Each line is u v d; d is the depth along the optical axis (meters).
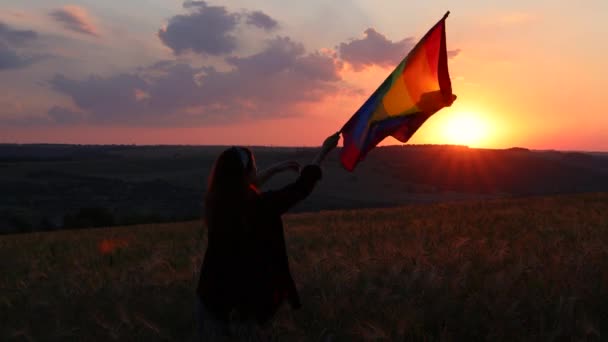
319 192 150.12
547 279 6.26
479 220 14.86
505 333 4.84
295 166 4.89
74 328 5.62
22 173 166.50
